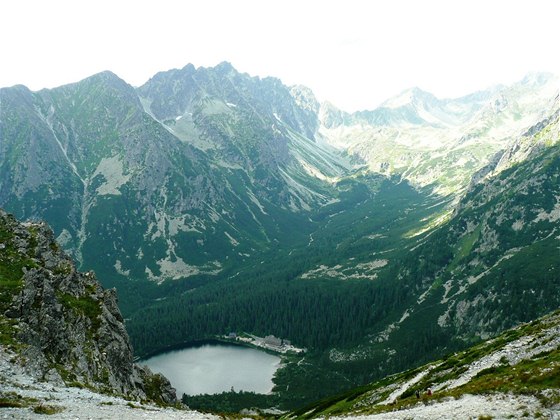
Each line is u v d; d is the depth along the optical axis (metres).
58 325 80.94
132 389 88.94
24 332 70.44
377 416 55.09
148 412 53.47
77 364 77.06
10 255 91.94
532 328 96.75
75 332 86.25
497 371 74.25
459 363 95.62
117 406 55.50
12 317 75.38
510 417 42.84
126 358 95.00
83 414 45.88
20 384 55.41
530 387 50.53
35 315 78.06
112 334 95.50
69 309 91.12
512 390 51.84
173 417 52.41
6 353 62.25
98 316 95.94
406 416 50.88
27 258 94.06
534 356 73.19
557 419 40.25
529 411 43.19
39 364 64.94
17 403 46.53
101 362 83.75
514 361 75.75
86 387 68.25
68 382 66.44
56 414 44.53
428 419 47.56
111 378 81.31
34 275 86.75
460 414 46.78
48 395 53.62
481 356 91.31
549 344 75.69
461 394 58.16
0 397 48.00
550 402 44.06
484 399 52.03
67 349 78.69
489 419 43.12
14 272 86.38
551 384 49.53
